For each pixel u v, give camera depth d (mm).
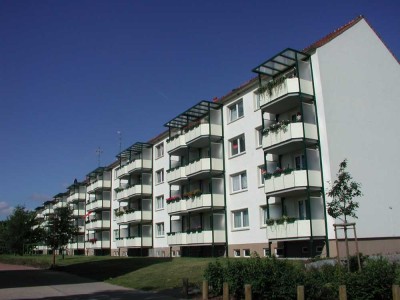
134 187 46094
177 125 38438
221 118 33469
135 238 45312
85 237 68688
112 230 58344
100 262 33812
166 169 43094
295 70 25734
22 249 66625
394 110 27047
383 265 12062
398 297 10031
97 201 59719
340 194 15719
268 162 28141
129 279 21438
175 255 40062
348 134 24672
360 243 23109
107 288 19156
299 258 23953
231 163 31906
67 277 25656
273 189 25281
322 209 23688
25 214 68000
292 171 24078
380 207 24438
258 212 28766
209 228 34469
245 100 30953
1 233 68625
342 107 24875
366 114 25688
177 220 39625
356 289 11352
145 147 46562
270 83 25828
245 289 11883
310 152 24328
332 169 23562
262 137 26625
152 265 25891
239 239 30438
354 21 26734
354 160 24422
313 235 22953
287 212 26281
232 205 31391
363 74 26266
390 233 24375
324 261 17906
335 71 25203
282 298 11828
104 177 59844
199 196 32938
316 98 24688
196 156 37219
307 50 25250
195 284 16875
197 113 35094
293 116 26625
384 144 25891
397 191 25547
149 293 16812
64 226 37156
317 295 11852
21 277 26078
